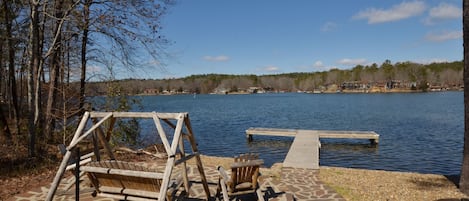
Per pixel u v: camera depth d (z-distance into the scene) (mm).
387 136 20500
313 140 16000
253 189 5785
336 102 62406
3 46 12500
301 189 7254
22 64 13172
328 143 18672
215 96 115438
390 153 15445
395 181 8164
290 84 141875
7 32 11586
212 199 6254
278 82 145250
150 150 12367
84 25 10391
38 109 9984
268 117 36062
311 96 99188
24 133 12664
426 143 17688
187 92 132250
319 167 9773
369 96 84750
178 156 9852
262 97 101062
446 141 18094
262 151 16766
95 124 5473
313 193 6945
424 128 23609
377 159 14227
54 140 11930
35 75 9961
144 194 4691
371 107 46250
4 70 15117
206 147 18141
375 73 117812
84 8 10641
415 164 13117
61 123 12062
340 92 121938
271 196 6703
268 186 7438
